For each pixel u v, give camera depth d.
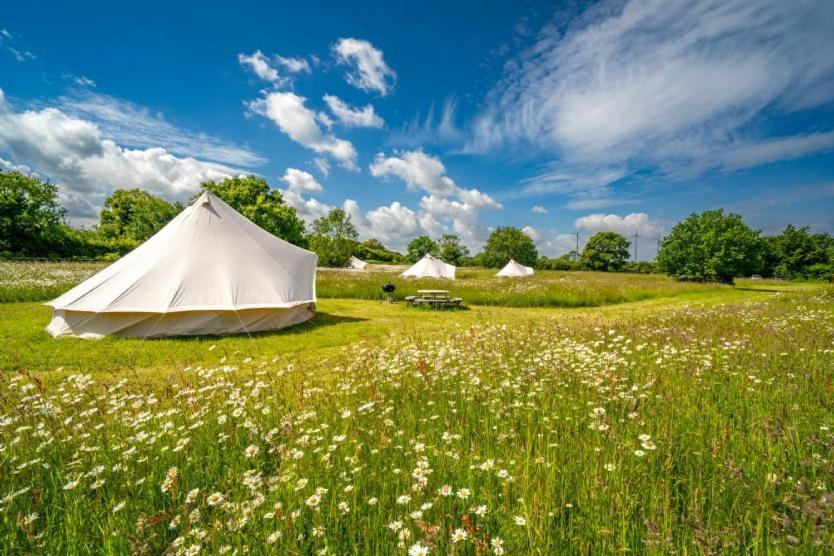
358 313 13.95
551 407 3.88
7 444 3.16
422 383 4.73
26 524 2.22
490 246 82.44
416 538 2.11
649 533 1.95
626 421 3.44
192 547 1.92
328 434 3.39
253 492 2.34
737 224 29.14
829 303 13.72
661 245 32.50
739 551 1.97
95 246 36.47
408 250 85.12
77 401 4.42
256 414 3.88
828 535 1.86
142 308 8.74
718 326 8.69
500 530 2.11
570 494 2.45
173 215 48.31
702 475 2.67
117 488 2.64
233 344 8.51
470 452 2.90
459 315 13.61
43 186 32.91
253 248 10.78
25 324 9.91
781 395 4.12
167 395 4.42
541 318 12.66
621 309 15.79
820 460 2.62
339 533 2.14
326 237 59.34
